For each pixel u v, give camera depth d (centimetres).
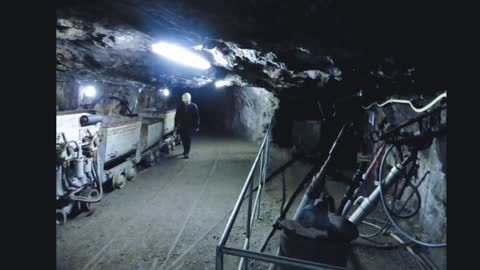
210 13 265
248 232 366
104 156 610
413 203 515
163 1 255
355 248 448
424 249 430
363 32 249
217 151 1220
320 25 253
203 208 604
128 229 501
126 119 766
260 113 1383
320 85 575
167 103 1681
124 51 531
